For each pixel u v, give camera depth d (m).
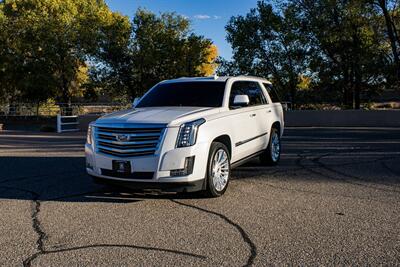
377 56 26.12
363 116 22.06
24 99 43.69
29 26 39.69
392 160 9.88
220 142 6.59
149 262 3.98
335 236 4.62
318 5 27.12
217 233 4.77
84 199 6.36
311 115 22.81
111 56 38.31
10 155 11.68
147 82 38.53
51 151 12.60
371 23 26.22
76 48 40.91
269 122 8.70
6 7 42.28
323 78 28.08
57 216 5.48
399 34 25.97
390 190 6.74
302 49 28.36
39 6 40.81
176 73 38.38
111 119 6.30
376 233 4.70
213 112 6.64
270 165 9.12
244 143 7.41
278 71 29.80
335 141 14.32
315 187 7.01
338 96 28.69
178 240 4.56
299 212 5.55
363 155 10.77
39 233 4.82
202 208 5.80
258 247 4.33
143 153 5.87
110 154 6.10
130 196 6.53
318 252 4.18
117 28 38.75
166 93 7.69
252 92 8.41
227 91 7.32
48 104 43.53
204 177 6.05
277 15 28.98
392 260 3.97
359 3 24.61
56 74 42.09
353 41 27.00
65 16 39.94
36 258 4.11
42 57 40.81
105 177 6.15
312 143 13.79
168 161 5.76
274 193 6.62
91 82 40.03
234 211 5.63
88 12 41.62
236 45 30.69
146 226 5.05
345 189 6.84
